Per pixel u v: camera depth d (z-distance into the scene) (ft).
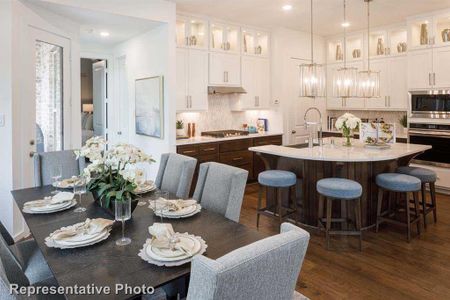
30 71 12.26
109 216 7.03
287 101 21.50
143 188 8.93
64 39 14.15
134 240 5.78
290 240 3.79
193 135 19.29
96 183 7.16
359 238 11.29
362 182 12.65
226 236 5.94
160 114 16.35
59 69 14.02
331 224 12.76
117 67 20.59
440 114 17.43
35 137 12.64
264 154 14.16
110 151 7.04
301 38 22.06
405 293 8.59
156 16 14.97
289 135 21.76
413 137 18.54
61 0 12.31
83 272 4.70
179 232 6.11
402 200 14.58
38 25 12.52
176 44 17.16
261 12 17.48
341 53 22.76
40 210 7.18
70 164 10.76
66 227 6.31
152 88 16.79
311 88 14.75
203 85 18.44
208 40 18.52
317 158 11.59
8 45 11.14
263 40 21.40
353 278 9.34
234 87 19.90
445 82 17.24
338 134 22.18
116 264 4.93
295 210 13.37
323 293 8.61
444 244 11.53
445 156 17.35
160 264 4.87
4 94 11.28
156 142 17.12
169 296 5.95
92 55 20.02
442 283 9.05
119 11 13.78
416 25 18.34
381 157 11.46
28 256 7.41
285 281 3.91
